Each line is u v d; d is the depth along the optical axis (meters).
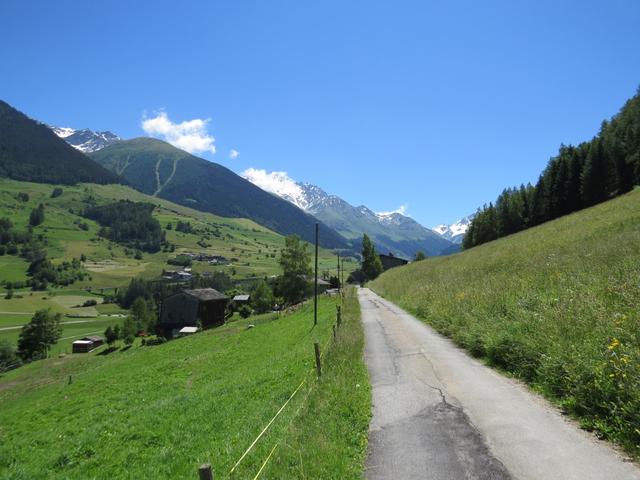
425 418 10.48
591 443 8.20
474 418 10.12
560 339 12.17
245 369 29.02
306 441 9.71
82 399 32.19
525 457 7.89
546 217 104.12
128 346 91.50
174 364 37.75
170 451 14.04
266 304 108.50
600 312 12.70
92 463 15.02
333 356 18.94
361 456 8.84
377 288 72.00
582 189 92.06
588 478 6.95
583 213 55.50
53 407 31.55
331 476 7.96
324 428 10.31
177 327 98.75
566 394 10.45
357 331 25.11
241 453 11.02
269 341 40.62
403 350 19.05
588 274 19.19
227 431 14.46
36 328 98.81
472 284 28.27
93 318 154.75
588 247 28.34
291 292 94.88
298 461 8.81
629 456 7.54
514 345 14.02
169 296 100.56
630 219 33.75
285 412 13.35
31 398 41.91
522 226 114.75
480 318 18.94
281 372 21.03
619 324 11.40
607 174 89.38
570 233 39.50
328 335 29.11
